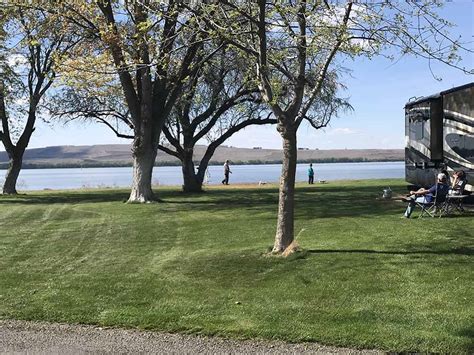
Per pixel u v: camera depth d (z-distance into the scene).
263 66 8.69
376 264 8.16
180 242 11.01
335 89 26.03
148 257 9.59
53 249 10.62
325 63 8.89
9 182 30.14
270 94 8.80
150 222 14.12
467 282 7.11
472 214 12.94
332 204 17.42
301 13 8.57
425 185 16.19
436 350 5.16
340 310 6.27
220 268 8.42
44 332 5.95
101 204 19.78
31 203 21.41
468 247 9.11
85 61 14.84
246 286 7.45
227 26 9.13
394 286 7.08
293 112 8.94
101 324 6.15
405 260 8.33
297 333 5.64
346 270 7.89
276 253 9.02
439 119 15.41
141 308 6.65
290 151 9.03
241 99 28.69
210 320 6.13
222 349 5.36
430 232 10.60
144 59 13.65
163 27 12.37
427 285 7.06
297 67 9.96
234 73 26.88
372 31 8.58
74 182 57.62
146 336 5.76
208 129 28.36
